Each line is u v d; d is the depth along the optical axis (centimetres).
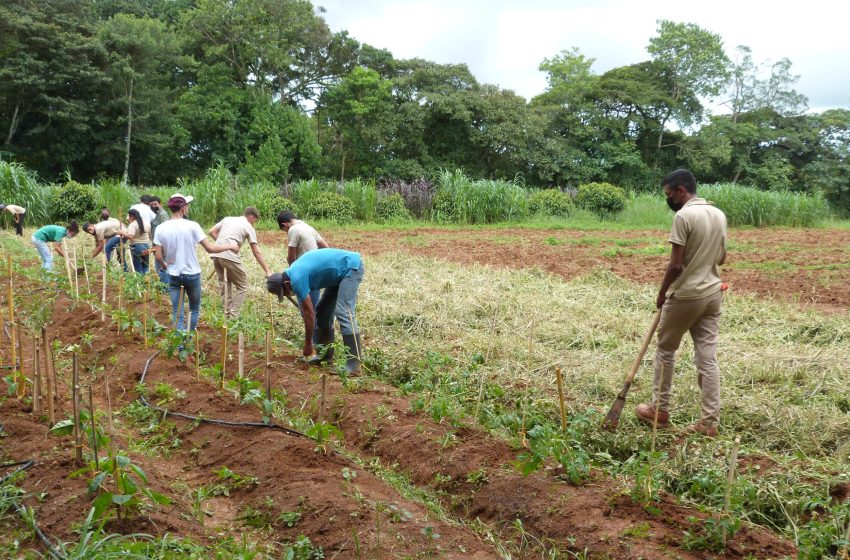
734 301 1088
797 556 404
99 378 720
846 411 627
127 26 3994
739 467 513
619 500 456
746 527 432
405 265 1427
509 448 543
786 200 2900
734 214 2855
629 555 402
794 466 505
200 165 4591
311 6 4466
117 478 409
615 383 684
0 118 3812
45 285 1129
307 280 698
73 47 3650
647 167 5078
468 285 1162
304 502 461
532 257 1670
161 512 432
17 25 3516
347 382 682
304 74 4694
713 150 5003
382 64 4700
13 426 536
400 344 842
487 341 824
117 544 376
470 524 467
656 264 1554
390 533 427
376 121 4284
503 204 2875
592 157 5016
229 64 4447
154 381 693
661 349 588
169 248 830
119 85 3881
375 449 577
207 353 798
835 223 3041
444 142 4500
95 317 918
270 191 2723
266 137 4275
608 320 930
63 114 3638
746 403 617
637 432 581
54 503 425
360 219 2822
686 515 443
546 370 727
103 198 2339
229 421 593
